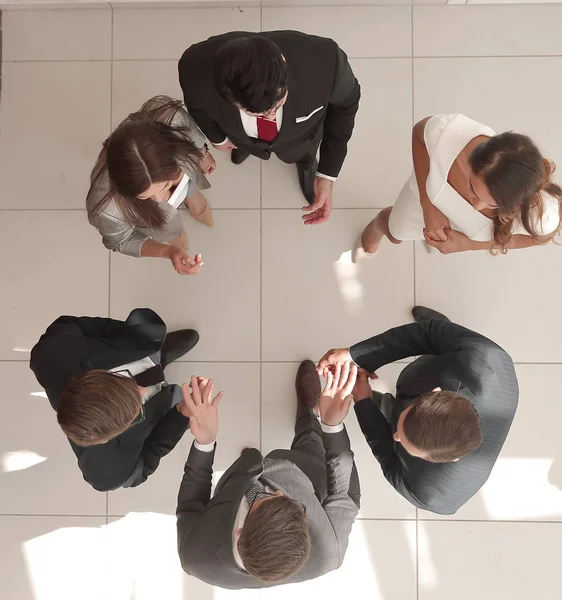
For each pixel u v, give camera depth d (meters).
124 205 1.51
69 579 2.31
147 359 1.83
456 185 1.52
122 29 2.37
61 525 2.32
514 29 2.35
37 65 2.38
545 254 2.34
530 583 2.29
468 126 1.51
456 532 2.30
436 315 2.28
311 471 1.84
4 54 2.38
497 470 2.31
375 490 2.31
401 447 1.62
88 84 2.38
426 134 1.56
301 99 1.48
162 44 2.37
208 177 2.36
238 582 1.57
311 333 2.34
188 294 2.35
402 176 2.37
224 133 1.71
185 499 1.71
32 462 2.32
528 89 2.36
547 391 2.32
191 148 1.53
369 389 1.87
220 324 2.34
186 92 1.51
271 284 2.35
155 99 1.62
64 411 1.46
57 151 2.37
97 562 2.31
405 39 2.36
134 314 1.81
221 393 1.74
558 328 2.34
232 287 2.35
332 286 2.35
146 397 1.86
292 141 1.70
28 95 2.38
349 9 2.35
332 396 1.70
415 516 2.31
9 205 2.37
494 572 2.30
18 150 2.37
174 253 1.85
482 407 1.55
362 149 2.37
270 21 2.36
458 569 2.30
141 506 2.31
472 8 2.35
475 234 1.60
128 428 1.66
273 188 2.36
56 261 2.36
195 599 2.30
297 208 2.36
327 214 2.07
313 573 1.58
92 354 1.66
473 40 2.36
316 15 2.36
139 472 1.76
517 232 1.57
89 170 2.37
